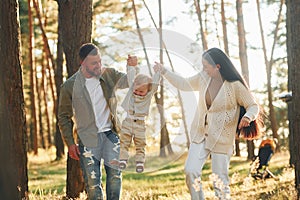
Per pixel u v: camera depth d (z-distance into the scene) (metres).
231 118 6.26
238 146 26.78
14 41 7.15
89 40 8.96
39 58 36.88
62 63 22.25
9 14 7.12
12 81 7.12
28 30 30.61
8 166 6.70
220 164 6.30
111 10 21.36
